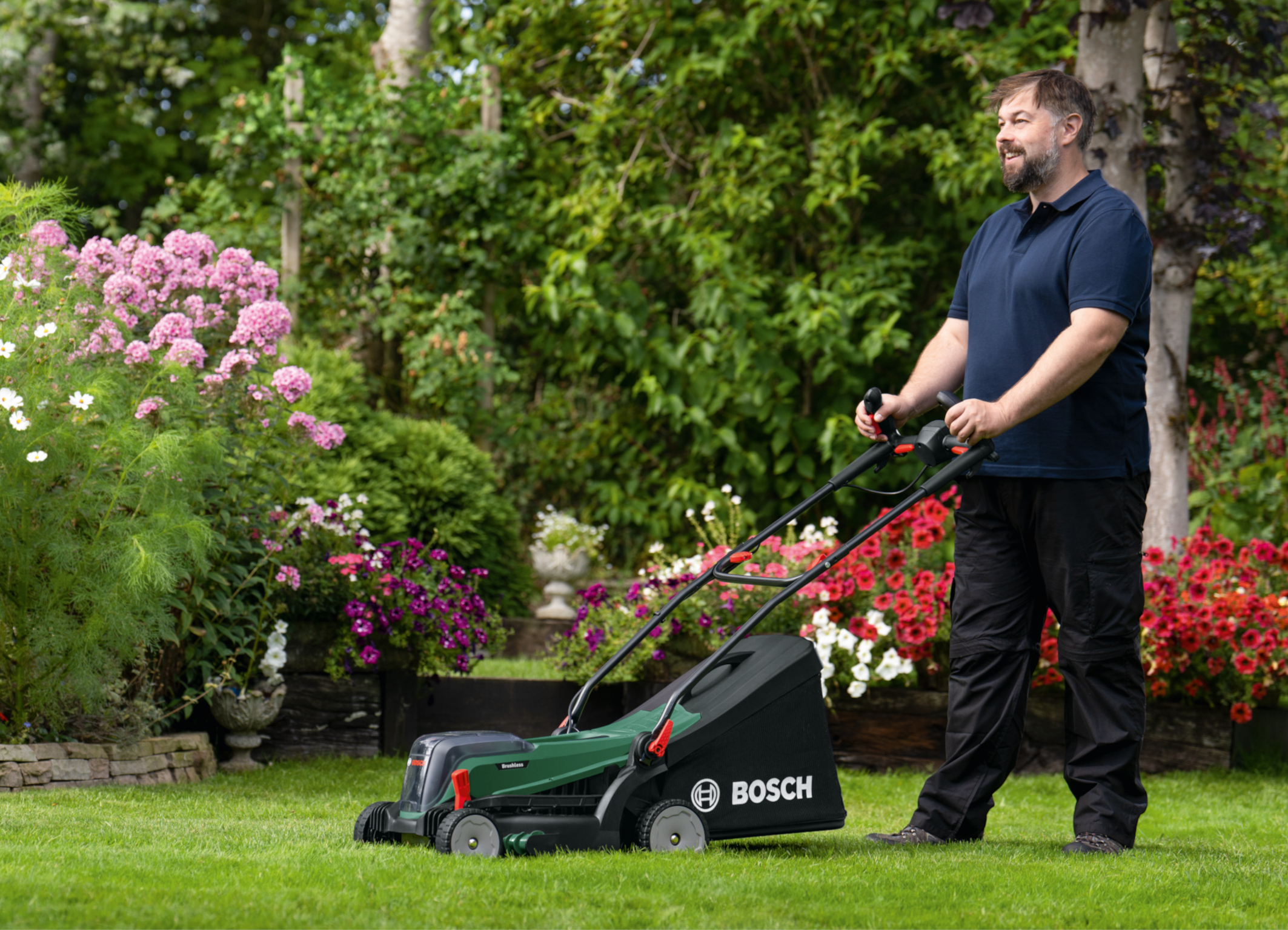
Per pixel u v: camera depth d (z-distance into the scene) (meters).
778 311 15.96
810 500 5.79
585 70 18.02
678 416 15.27
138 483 7.03
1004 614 5.79
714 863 4.72
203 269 8.92
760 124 17.08
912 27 15.48
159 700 7.96
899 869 4.84
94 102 25.06
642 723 5.44
